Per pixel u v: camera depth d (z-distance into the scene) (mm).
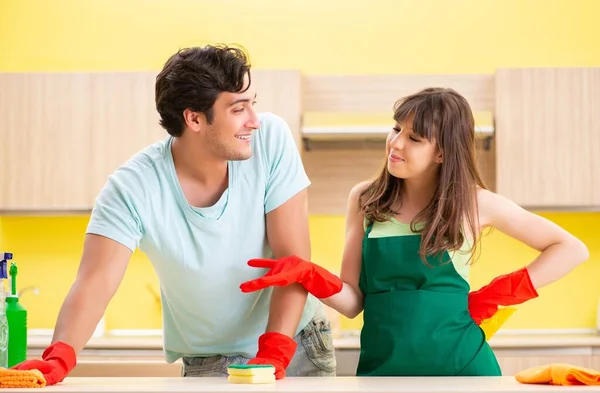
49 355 2029
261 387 1836
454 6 5012
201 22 5098
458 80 4883
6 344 2312
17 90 4734
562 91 4609
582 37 4977
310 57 5062
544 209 4617
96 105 4715
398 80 4867
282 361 2139
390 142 2451
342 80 4879
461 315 2383
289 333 2230
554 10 4992
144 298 5031
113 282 2244
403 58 5031
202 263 2311
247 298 2369
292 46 5074
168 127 2287
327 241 4977
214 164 2297
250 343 2451
